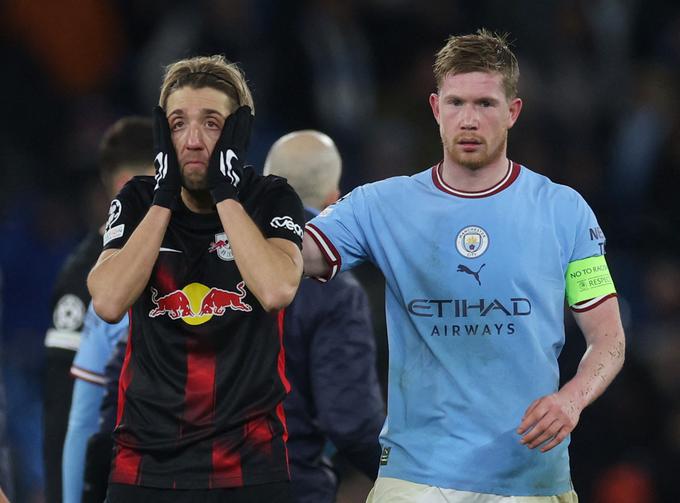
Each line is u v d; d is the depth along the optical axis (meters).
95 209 35.53
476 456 15.66
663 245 35.75
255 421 14.39
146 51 40.72
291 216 14.96
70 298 19.55
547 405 14.91
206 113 14.77
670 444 26.83
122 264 14.27
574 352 23.48
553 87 41.25
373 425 17.02
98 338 18.77
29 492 33.41
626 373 27.12
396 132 39.94
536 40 41.81
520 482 15.73
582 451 26.58
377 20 41.25
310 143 18.84
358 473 29.03
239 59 39.03
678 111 41.31
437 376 15.83
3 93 40.62
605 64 42.59
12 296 36.41
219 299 14.47
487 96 15.57
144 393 14.37
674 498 26.70
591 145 40.97
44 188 39.12
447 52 15.82
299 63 39.31
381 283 30.75
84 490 18.02
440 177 16.12
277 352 14.61
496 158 15.91
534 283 15.70
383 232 16.08
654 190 39.94
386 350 28.58
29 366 35.34
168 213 14.46
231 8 38.94
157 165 14.70
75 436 18.83
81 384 18.80
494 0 41.91
